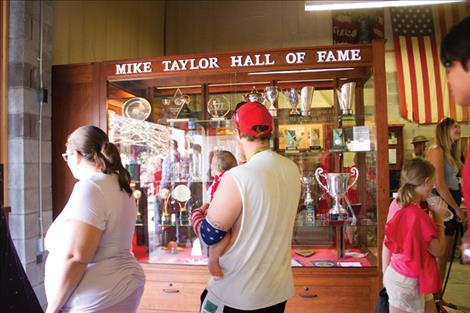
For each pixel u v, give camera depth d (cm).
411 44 538
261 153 141
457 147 339
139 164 299
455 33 92
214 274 135
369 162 271
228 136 296
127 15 441
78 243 133
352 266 258
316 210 288
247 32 560
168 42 571
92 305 139
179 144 303
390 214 209
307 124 294
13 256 131
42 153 271
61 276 135
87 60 349
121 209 149
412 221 186
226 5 565
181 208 298
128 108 299
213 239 131
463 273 404
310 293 256
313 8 319
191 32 570
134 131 300
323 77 289
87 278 139
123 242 151
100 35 376
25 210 250
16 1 254
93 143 151
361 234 280
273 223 132
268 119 145
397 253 191
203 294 144
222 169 273
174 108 307
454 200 327
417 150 513
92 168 153
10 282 128
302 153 293
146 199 300
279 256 134
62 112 286
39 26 271
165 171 302
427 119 528
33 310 135
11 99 253
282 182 136
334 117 292
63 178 284
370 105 267
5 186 246
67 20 317
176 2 574
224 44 564
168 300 269
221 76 283
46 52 279
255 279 129
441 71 531
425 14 542
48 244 145
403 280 187
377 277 252
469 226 110
